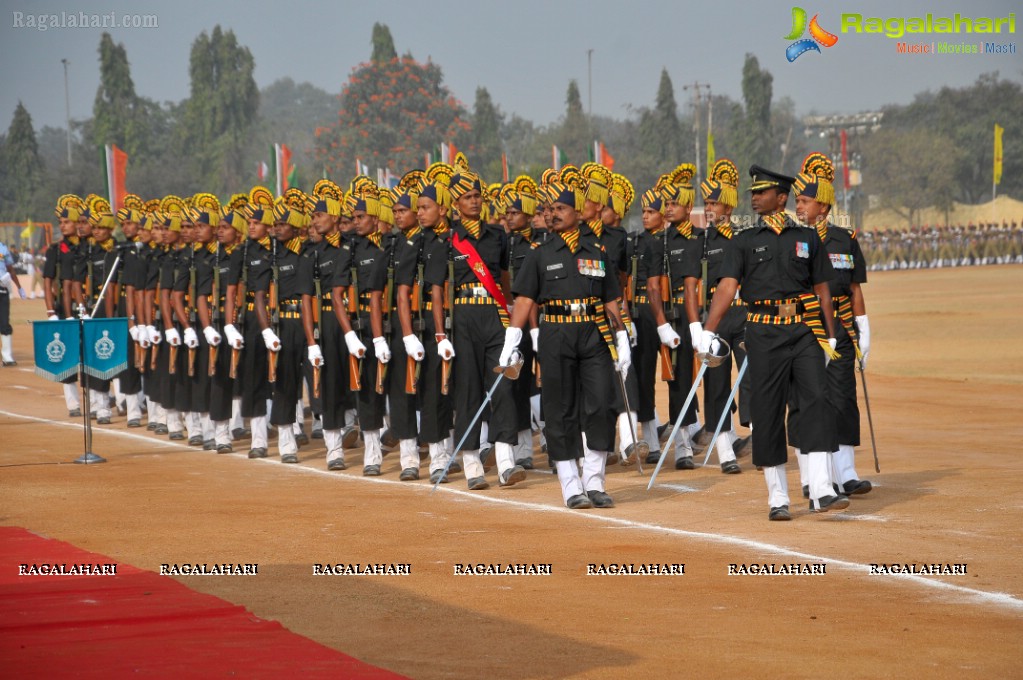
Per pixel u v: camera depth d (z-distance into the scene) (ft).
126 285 104.37
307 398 112.16
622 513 61.11
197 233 90.07
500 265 72.08
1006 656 36.27
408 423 73.41
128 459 84.84
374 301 72.54
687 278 75.46
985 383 131.23
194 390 91.50
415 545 53.36
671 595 44.14
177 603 41.81
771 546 52.44
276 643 36.68
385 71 597.11
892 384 131.75
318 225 78.33
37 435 99.50
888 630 39.27
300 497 67.36
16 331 232.73
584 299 61.62
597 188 66.33
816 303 58.03
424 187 70.59
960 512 59.72
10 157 627.05
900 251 494.59
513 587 45.55
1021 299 265.95
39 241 544.21
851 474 64.44
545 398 62.59
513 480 68.80
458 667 35.12
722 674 34.55
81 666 33.68
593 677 34.24
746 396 80.23
